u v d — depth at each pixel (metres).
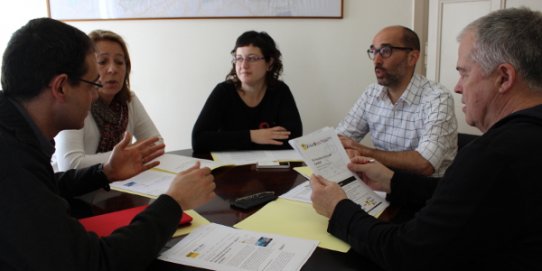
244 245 0.93
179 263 0.86
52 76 0.80
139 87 2.82
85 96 0.87
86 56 0.85
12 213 0.69
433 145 1.63
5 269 0.71
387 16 2.79
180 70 2.79
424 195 1.18
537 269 0.71
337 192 1.03
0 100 0.80
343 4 2.74
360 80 2.86
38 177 0.75
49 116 0.84
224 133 1.93
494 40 0.80
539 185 0.69
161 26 2.73
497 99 0.83
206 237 0.97
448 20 2.69
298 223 1.06
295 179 1.46
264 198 1.23
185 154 1.87
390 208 1.17
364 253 0.88
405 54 1.77
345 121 2.14
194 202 1.01
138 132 2.07
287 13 2.71
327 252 0.90
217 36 2.74
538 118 0.74
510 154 0.71
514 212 0.70
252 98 2.26
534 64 0.77
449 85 2.74
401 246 0.80
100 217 1.05
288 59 2.79
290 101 2.27
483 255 0.75
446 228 0.74
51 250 0.70
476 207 0.72
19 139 0.76
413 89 1.82
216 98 2.17
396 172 1.24
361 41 2.80
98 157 1.60
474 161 0.74
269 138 1.92
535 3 2.34
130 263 0.79
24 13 2.73
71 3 2.68
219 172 1.56
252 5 2.69
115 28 2.72
